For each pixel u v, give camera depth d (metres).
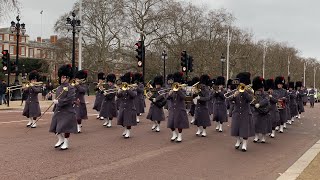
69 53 62.03
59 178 8.07
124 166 9.38
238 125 12.01
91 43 60.59
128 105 13.73
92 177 8.26
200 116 14.91
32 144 11.92
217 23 66.88
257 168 9.72
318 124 21.20
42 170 8.67
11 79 68.81
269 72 85.69
